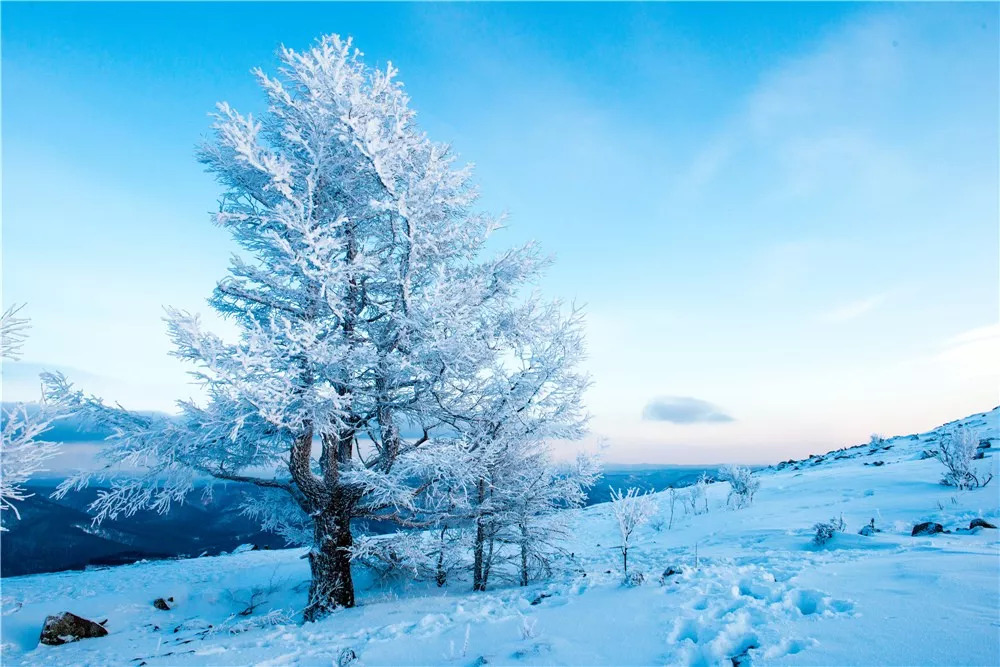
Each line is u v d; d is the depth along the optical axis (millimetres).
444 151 11008
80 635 9617
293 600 11867
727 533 13875
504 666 4418
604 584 7723
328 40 9938
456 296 9438
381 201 10094
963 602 4453
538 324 10523
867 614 4441
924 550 7777
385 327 10422
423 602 8984
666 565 10156
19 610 10898
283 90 9688
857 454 29578
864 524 12102
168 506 9367
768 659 3787
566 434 10891
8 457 4324
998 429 24609
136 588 13398
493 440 10305
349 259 10836
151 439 8234
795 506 16172
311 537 11914
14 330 4523
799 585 5754
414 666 4840
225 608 11914
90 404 8414
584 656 4398
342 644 6082
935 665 3311
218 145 9602
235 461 10273
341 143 9953
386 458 10297
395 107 10562
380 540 10109
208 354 7441
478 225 10641
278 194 9992
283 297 9742
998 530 9055
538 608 6559
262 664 5664
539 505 11117
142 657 7363
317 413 8758
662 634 4664
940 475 16391
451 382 10422
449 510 10945
